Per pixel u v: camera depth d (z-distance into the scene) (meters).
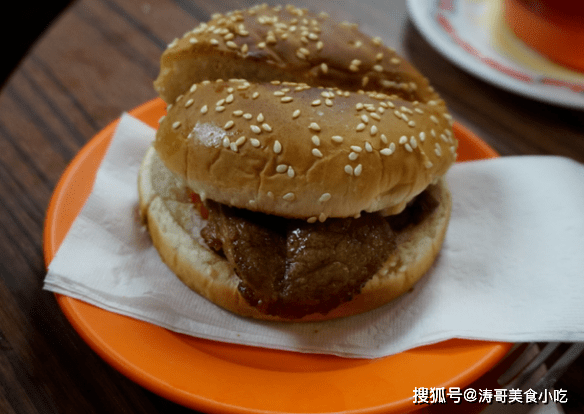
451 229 0.22
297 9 0.22
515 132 0.28
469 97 0.29
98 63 0.29
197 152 0.18
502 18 0.32
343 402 0.16
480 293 0.20
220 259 0.19
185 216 0.20
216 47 0.20
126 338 0.18
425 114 0.20
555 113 0.29
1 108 0.26
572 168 0.22
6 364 0.18
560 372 0.18
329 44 0.20
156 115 0.25
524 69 0.29
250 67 0.20
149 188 0.21
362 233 0.19
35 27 0.44
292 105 0.18
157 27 0.31
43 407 0.17
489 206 0.23
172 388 0.16
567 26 0.27
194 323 0.19
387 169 0.18
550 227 0.21
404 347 0.18
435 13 0.32
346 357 0.18
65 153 0.25
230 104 0.18
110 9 0.32
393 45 0.32
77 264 0.19
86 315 0.18
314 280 0.18
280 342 0.19
